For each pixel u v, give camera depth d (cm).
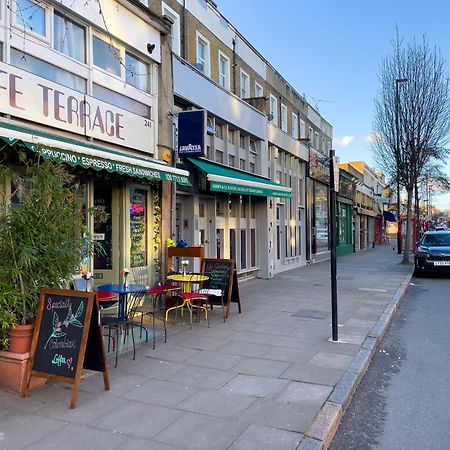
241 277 1495
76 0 732
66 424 412
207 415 435
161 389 503
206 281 905
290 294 1210
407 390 539
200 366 586
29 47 650
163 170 797
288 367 583
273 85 1925
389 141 2216
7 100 605
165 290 791
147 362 601
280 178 1908
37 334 473
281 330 786
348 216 3372
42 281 496
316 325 827
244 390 502
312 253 2348
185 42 1195
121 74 855
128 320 711
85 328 454
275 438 389
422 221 5875
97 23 780
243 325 823
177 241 980
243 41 1612
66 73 730
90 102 757
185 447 373
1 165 530
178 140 998
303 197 2220
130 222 888
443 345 741
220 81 1440
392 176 2364
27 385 470
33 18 663
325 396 484
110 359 612
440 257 1708
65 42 731
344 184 3134
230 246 1429
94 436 390
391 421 454
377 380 574
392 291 1270
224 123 1334
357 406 492
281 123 2030
